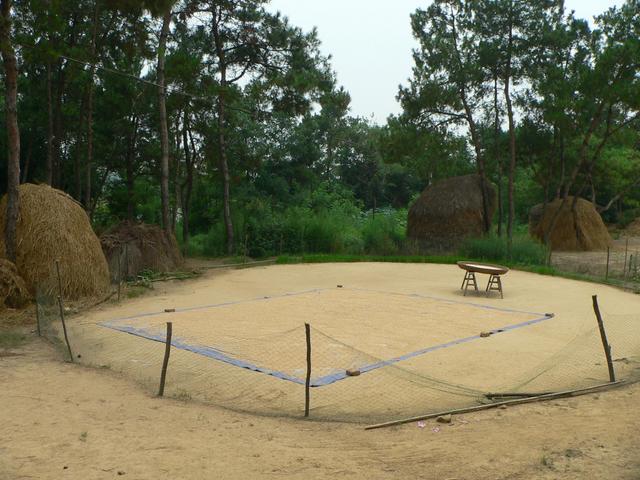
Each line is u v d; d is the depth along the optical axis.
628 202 39.91
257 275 18.55
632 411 5.64
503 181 43.72
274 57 25.73
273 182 36.91
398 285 16.19
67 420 5.36
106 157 26.16
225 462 4.36
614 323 10.62
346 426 5.38
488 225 26.03
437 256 23.70
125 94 24.23
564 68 23.61
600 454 4.44
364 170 51.53
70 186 26.92
